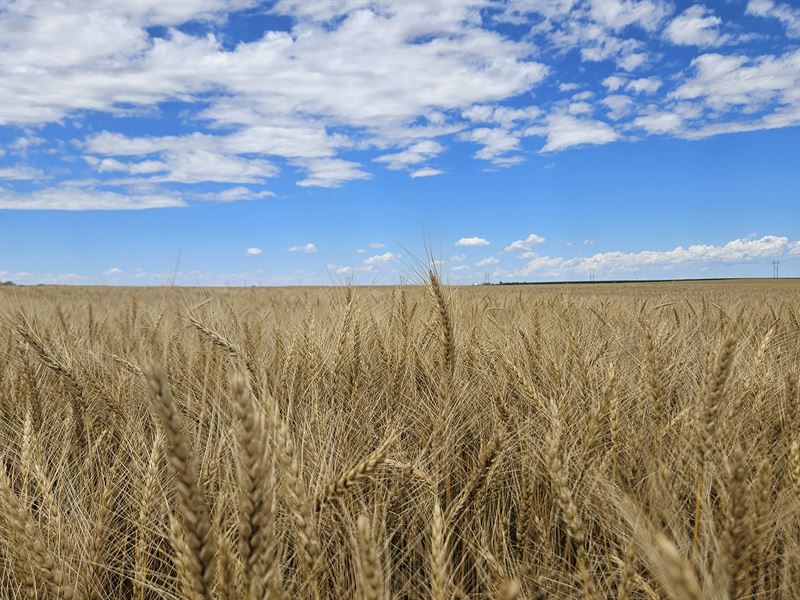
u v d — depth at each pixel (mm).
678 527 2273
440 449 3098
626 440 3205
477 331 5141
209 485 2672
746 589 1876
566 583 2430
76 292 25516
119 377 4168
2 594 2396
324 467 2656
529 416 3668
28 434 2842
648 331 3742
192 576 1327
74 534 2496
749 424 3225
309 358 4156
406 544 2920
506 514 3027
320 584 2340
